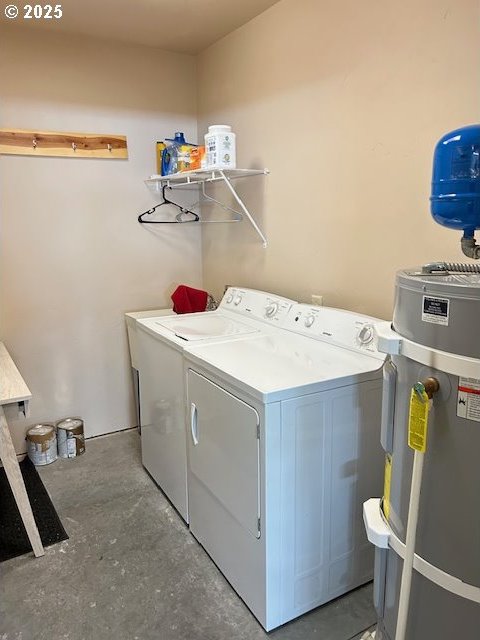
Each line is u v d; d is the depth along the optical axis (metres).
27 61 2.68
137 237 3.17
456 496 1.07
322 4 2.10
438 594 1.14
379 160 1.92
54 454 2.93
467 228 1.13
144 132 3.08
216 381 1.76
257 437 1.53
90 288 3.07
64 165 2.87
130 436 3.25
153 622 1.71
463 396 1.02
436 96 1.67
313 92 2.21
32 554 2.07
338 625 1.68
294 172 2.39
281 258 2.57
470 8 1.53
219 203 3.09
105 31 2.73
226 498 1.79
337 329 1.98
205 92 3.10
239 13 2.49
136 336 2.91
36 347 2.97
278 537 1.59
